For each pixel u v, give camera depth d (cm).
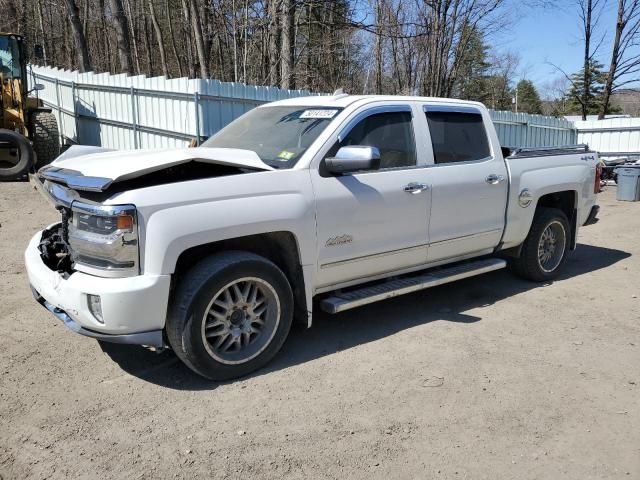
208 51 1975
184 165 402
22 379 393
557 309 556
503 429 346
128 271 356
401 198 471
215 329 390
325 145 436
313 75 1947
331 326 501
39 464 304
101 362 421
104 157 427
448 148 525
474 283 636
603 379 412
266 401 372
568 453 324
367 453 320
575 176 642
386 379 404
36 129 1393
